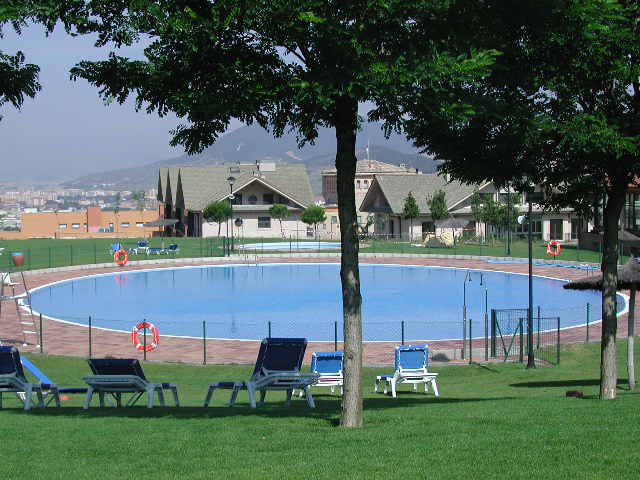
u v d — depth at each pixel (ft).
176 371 76.95
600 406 45.50
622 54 42.63
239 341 95.45
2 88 42.86
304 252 204.03
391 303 133.80
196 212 272.31
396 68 33.35
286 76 35.53
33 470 31.04
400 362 64.23
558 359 79.92
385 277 170.40
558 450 31.22
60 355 83.35
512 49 41.34
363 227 263.49
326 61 34.96
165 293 147.74
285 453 32.63
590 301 134.62
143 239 256.73
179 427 39.81
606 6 37.88
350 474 28.76
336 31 33.12
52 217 322.34
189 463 31.42
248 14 33.06
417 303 133.69
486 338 82.38
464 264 185.06
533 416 40.88
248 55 35.94
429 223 249.96
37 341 93.04
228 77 35.50
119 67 38.50
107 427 40.27
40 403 51.67
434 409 46.62
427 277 169.89
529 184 50.31
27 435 38.24
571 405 47.16
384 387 69.36
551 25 39.19
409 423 39.63
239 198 264.93
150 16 34.99
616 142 41.96
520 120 41.14
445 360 83.46
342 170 39.40
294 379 50.44
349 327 39.70
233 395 50.80
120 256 181.16
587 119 42.78
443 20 35.12
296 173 283.79
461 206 247.29
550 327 104.73
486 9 37.47
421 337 98.58
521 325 82.53
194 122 39.42
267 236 264.93
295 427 39.06
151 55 37.27
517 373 75.36
